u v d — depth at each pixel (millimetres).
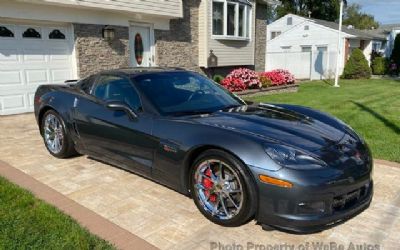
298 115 3609
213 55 13625
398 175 4238
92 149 4262
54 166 4496
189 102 3789
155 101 3637
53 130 4840
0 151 5145
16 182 3893
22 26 8203
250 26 15125
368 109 9070
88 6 8859
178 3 11406
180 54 12703
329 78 22359
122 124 3709
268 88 12234
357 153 2988
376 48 31047
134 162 3670
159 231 2936
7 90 8086
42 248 2592
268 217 2705
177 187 3326
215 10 13453
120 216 3182
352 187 2770
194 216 3189
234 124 3121
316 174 2598
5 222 2939
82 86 4613
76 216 3127
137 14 10531
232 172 2834
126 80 3934
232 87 11352
